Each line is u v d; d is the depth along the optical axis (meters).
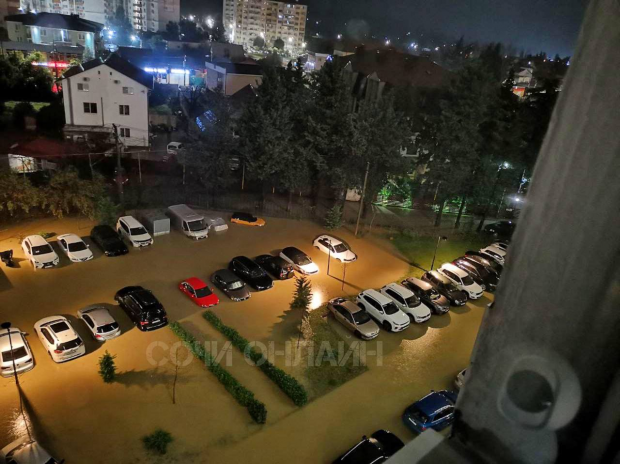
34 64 55.12
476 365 1.47
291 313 21.38
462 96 28.91
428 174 31.33
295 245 28.00
